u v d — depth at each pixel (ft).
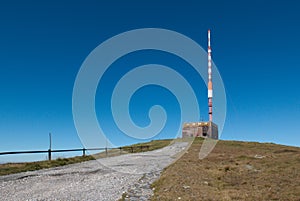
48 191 55.36
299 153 125.08
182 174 68.03
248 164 89.25
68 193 53.16
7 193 54.13
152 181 63.21
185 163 91.61
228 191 52.54
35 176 73.87
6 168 85.40
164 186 55.21
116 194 51.26
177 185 55.57
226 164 89.25
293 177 67.56
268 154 124.16
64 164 100.53
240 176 69.00
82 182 65.00
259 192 52.65
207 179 64.03
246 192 52.44
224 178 66.39
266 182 62.08
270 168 80.69
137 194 50.78
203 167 81.56
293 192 53.06
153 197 47.62
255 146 169.89
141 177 69.26
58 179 69.46
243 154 124.88
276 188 56.39
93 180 67.46
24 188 58.65
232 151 140.15
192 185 56.54
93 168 88.63
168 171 73.87
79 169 86.38
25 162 98.99
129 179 67.26
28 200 48.60
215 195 49.06
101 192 53.36
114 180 66.49
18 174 77.10
